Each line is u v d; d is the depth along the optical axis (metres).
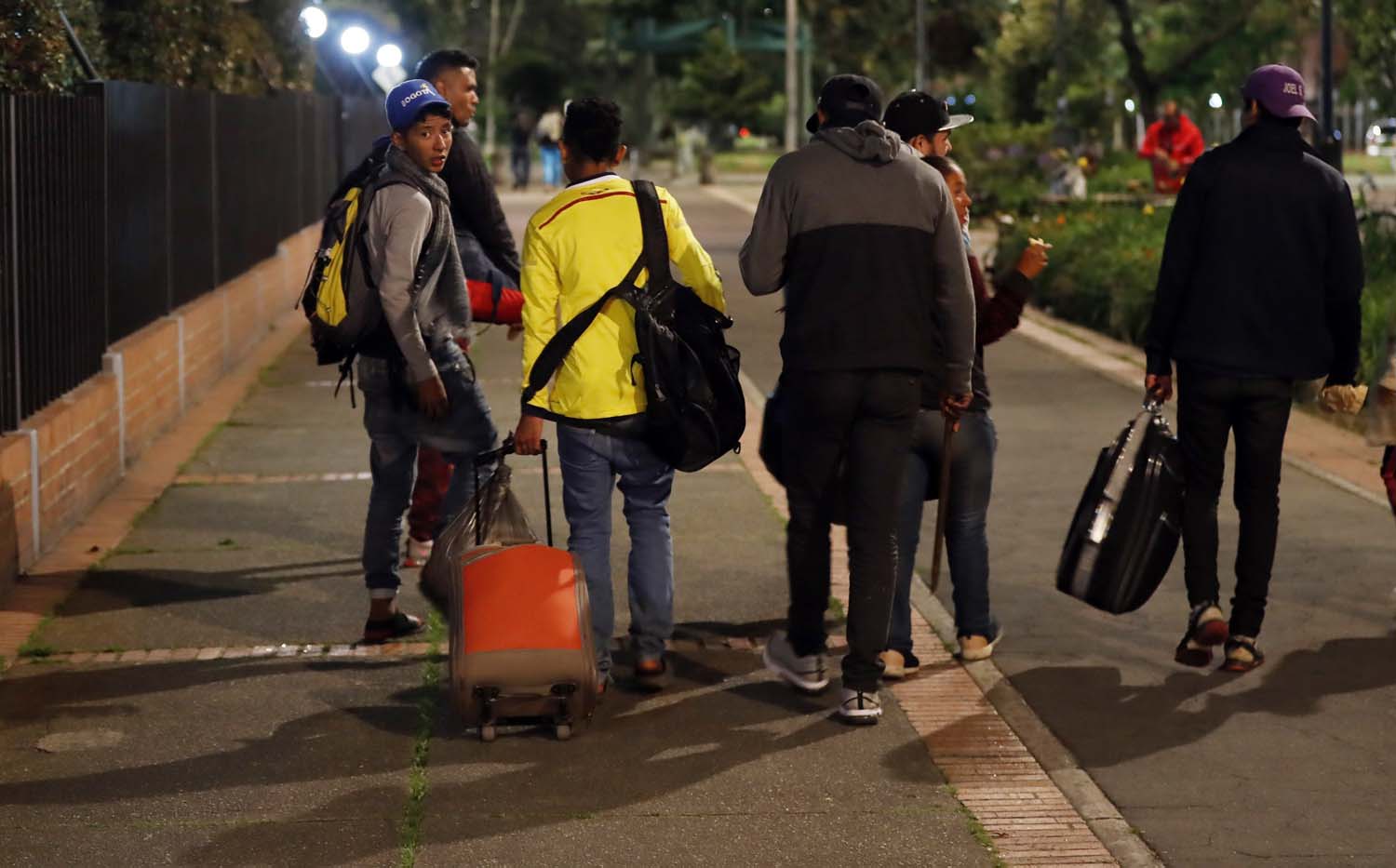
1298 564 7.87
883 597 5.79
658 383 5.78
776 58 75.31
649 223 5.84
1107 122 48.00
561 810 5.05
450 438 6.56
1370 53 25.77
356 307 6.36
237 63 17.27
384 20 35.16
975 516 6.41
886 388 5.71
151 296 11.22
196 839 4.83
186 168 12.59
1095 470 6.48
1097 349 15.23
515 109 56.84
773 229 5.70
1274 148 6.26
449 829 4.91
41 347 8.36
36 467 7.80
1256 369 6.25
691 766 5.43
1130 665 6.49
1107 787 5.30
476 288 6.94
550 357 5.86
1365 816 5.08
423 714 5.87
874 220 5.65
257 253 16.31
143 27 14.64
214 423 11.33
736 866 4.68
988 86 59.00
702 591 7.40
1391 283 14.53
